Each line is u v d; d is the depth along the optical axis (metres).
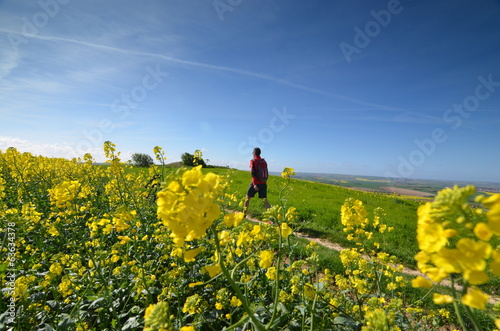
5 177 8.37
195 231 1.17
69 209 4.09
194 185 1.18
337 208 11.86
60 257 3.18
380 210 4.18
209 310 2.83
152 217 5.71
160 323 1.15
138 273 3.10
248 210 9.63
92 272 2.89
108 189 6.86
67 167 10.48
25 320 2.38
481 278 0.75
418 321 3.25
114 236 4.67
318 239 7.13
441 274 0.87
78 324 2.38
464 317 3.33
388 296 3.61
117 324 2.40
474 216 0.81
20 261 3.40
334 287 3.89
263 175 8.06
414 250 6.51
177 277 2.99
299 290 2.52
